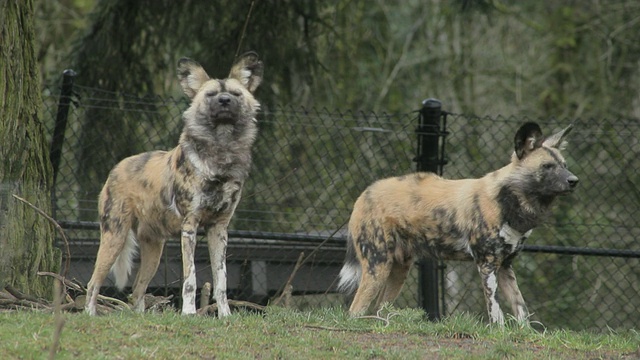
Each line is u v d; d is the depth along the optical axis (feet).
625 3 116.98
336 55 105.09
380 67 117.08
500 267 57.31
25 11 57.00
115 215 52.85
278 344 44.04
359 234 58.34
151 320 45.88
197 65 53.21
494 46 121.19
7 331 41.47
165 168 52.06
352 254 59.57
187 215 50.98
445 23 118.93
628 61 117.39
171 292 65.57
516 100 118.83
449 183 57.82
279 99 83.10
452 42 119.14
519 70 117.29
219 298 51.47
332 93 94.12
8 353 38.88
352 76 110.22
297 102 91.35
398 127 82.64
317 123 77.25
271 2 80.89
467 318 50.62
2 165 54.60
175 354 41.01
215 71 80.48
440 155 68.59
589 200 85.40
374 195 58.49
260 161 75.10
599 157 88.12
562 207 85.66
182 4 81.41
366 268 57.82
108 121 74.43
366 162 75.25
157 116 77.56
